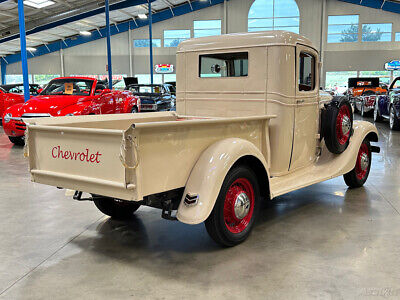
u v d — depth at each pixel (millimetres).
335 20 24000
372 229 3111
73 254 2707
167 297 2100
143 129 2129
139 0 19859
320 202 3902
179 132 2379
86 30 25984
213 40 3631
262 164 2893
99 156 2328
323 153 4137
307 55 3680
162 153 2293
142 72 26562
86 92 8211
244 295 2107
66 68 27141
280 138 3369
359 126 4207
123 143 2121
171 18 25531
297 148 3600
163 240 2951
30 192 4422
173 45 25922
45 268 2488
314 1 23844
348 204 3818
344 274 2336
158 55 26156
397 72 24172
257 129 3072
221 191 2607
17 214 3623
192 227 3242
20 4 8359
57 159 2584
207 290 2168
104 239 2986
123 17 24672
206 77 3721
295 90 3436
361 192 4266
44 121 2807
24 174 5402
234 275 2344
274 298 2072
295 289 2164
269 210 3654
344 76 24469
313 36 24219
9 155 6996
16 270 2463
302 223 3275
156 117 3721
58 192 4422
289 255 2623
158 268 2461
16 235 3088
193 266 2480
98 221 3420
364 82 16953
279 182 3373
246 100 3488
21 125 7559
